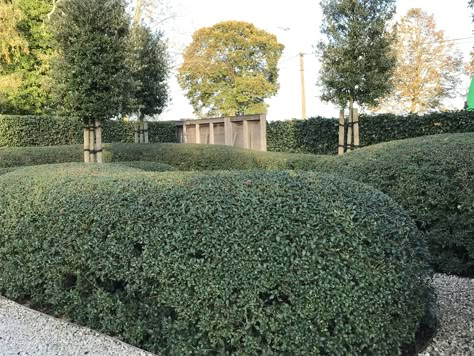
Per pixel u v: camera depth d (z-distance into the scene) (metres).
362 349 2.15
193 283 2.28
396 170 3.94
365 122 10.27
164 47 10.32
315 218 2.17
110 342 2.65
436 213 3.75
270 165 7.17
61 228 2.91
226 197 2.35
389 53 6.98
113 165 4.31
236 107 26.69
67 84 5.59
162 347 2.50
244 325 2.20
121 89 5.83
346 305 2.10
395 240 2.29
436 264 3.85
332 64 6.92
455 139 4.11
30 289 3.27
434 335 2.63
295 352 2.12
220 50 27.05
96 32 5.58
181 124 12.96
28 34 16.08
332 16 6.90
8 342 2.69
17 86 15.37
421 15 22.61
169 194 2.49
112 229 2.62
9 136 11.59
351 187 2.48
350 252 2.14
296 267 2.12
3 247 3.40
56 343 2.66
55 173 3.48
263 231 2.18
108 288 2.80
